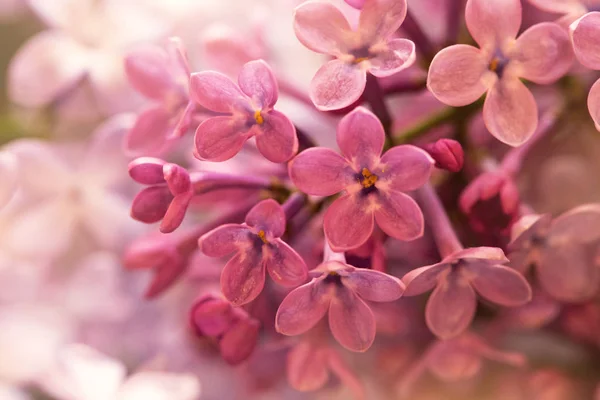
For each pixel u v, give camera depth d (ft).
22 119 0.71
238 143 0.53
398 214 0.53
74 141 0.71
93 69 0.68
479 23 0.53
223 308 0.56
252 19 0.68
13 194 0.64
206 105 0.53
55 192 0.68
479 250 0.53
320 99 0.53
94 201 0.68
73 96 0.70
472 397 0.71
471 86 0.53
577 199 0.69
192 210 0.68
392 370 0.70
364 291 0.54
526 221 0.56
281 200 0.60
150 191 0.54
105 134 0.66
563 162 0.69
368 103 0.59
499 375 0.70
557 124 0.63
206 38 0.62
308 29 0.53
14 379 0.67
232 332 0.57
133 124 0.59
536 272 0.61
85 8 0.68
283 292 0.64
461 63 0.53
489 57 0.53
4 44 0.75
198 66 0.72
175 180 0.53
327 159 0.52
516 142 0.53
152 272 0.70
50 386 0.67
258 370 0.68
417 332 0.69
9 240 0.68
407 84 0.62
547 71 0.54
